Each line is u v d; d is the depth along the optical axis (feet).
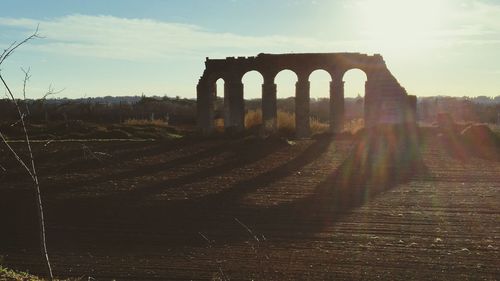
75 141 134.62
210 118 162.50
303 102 156.56
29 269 40.29
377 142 129.29
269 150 117.60
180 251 44.96
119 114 225.56
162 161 101.14
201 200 65.31
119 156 107.76
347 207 60.64
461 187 71.92
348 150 115.44
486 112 296.30
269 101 158.71
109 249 45.91
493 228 50.49
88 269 40.29
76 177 82.58
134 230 52.26
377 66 153.48
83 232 51.72
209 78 162.09
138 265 41.19
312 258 42.16
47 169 90.43
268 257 42.68
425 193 67.97
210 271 39.42
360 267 39.70
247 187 73.56
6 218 57.82
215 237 49.24
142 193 69.82
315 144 128.26
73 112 204.33
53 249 46.19
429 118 269.85
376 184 74.84
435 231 49.67
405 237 47.78
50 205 63.46
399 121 152.76
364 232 49.80
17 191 71.72
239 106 160.35
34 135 139.33
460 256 42.06
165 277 38.29
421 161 97.66
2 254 44.65
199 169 90.89
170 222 55.11
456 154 107.24
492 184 73.92
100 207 62.13
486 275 37.60
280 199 65.36
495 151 111.55
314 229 51.31
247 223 54.08
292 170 88.69
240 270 39.50
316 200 64.64
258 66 158.61
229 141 136.56
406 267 39.55
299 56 156.04
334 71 155.12
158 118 224.94
